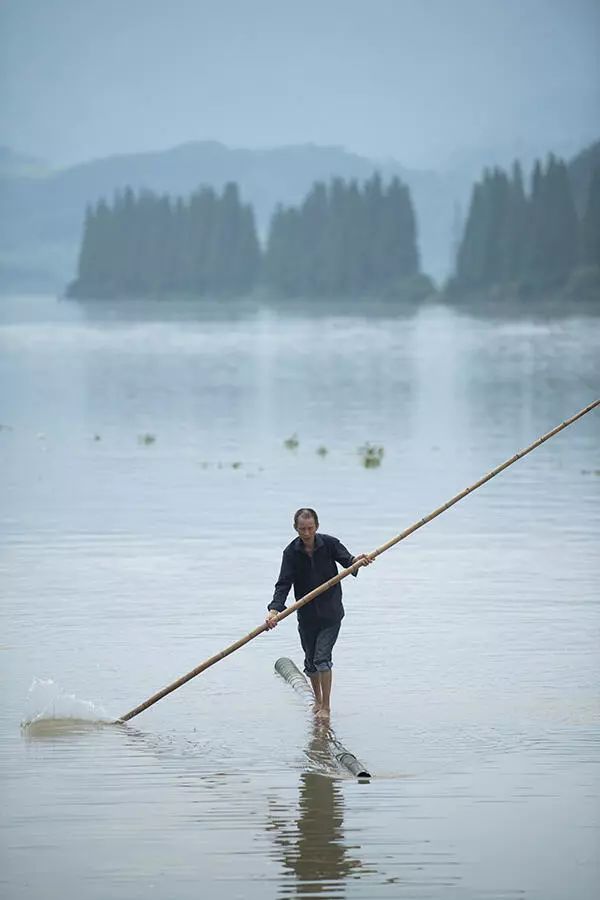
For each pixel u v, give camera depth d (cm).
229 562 4259
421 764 2505
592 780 2412
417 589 3869
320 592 2783
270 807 2311
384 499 5506
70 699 2780
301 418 9338
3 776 2452
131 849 2141
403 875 2052
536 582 3934
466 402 10681
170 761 2534
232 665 3162
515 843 2158
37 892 1998
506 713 2775
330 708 2827
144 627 3466
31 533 4800
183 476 6297
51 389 12475
